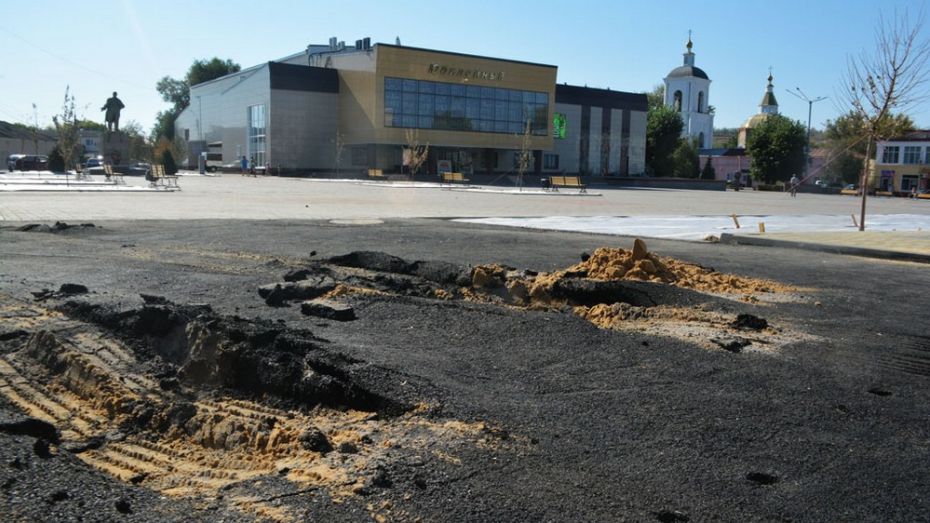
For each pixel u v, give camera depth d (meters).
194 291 8.25
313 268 9.75
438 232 16.16
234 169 74.75
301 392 4.90
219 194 32.25
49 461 3.67
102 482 3.48
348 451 4.03
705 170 93.31
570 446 4.20
